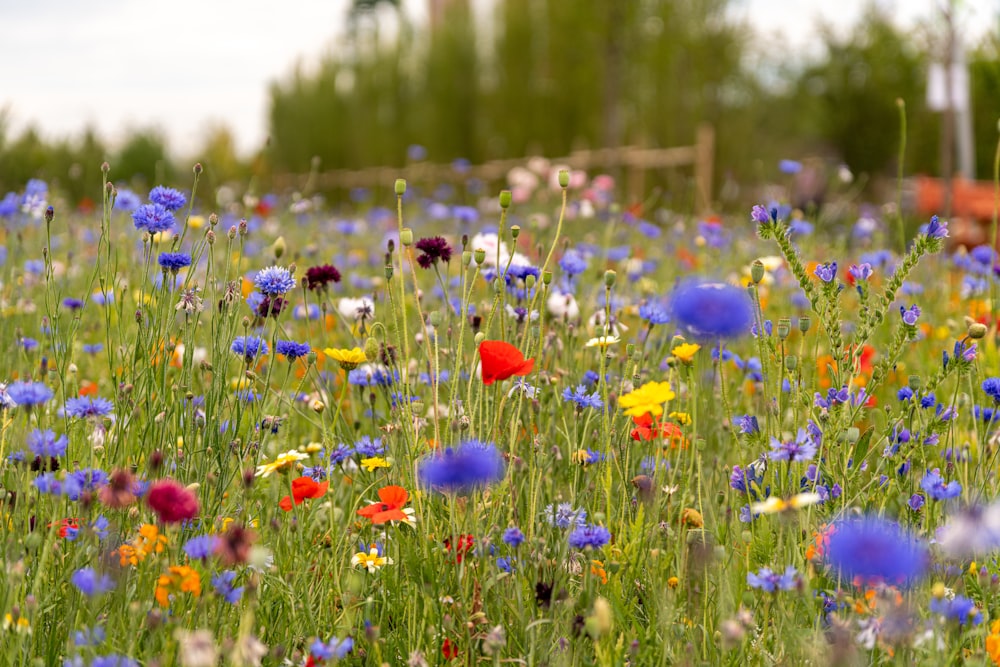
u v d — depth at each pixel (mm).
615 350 3609
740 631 1908
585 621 1969
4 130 6871
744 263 5820
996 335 4051
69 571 2100
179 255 2729
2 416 2467
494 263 3266
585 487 2697
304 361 3086
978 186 8719
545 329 3320
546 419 2979
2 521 2250
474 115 19969
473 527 2289
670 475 2766
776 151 19000
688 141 18234
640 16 17406
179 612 2072
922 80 15148
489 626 2191
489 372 2344
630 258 4996
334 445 2891
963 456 2723
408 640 2219
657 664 2107
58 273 5145
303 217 9000
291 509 2449
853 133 15727
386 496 2297
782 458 2293
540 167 9461
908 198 8555
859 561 1559
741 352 4109
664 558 2387
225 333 2688
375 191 20312
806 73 17750
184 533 2299
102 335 4312
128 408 2699
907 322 2475
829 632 2123
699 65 18219
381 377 3076
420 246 2994
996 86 8211
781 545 2293
